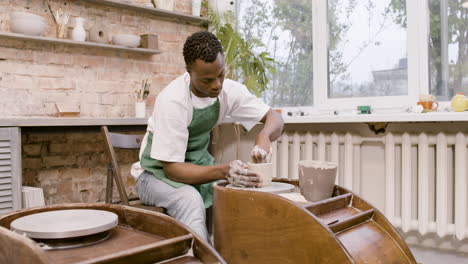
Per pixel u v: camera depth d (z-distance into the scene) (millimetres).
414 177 2408
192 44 1308
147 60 3154
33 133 2059
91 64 2836
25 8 2545
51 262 581
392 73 2619
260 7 3322
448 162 2305
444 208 2205
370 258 977
